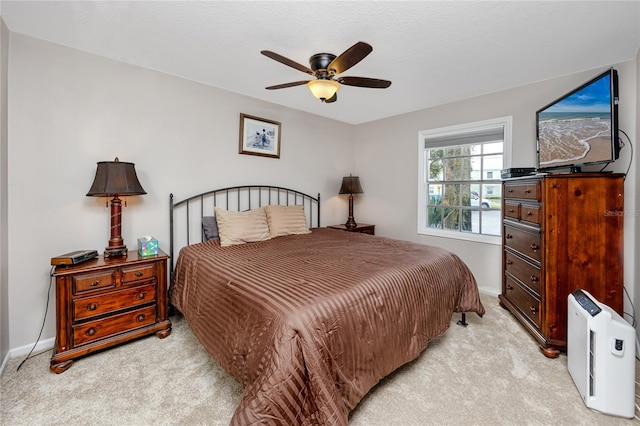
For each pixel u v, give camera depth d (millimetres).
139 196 2496
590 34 1939
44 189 2055
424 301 1837
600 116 1975
